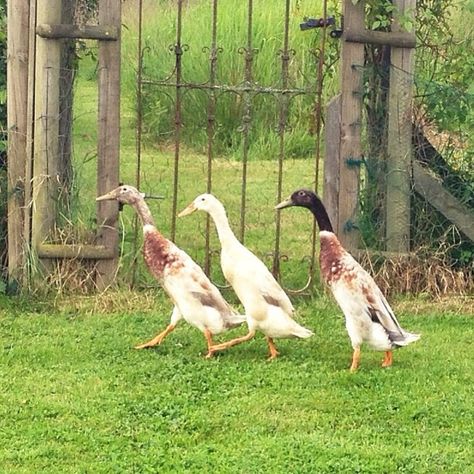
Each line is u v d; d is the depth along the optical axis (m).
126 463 5.14
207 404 5.59
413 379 5.86
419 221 6.93
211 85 6.84
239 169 9.76
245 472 5.08
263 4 11.20
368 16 6.79
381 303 5.88
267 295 5.95
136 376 5.83
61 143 6.75
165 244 6.04
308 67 10.47
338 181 6.85
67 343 6.20
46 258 6.75
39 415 5.48
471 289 6.89
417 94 6.88
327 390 5.74
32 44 6.65
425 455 5.21
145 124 10.59
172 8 12.23
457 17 7.75
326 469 5.11
